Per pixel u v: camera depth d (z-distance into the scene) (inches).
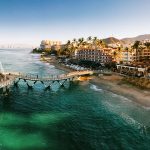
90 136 1653.5
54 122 1911.9
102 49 5880.9
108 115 2130.9
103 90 3198.8
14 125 1796.3
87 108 2346.2
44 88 3235.7
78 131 1740.9
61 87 3339.1
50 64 7308.1
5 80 2748.5
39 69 5777.6
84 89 3255.4
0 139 1531.7
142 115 2135.8
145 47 6102.4
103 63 5521.7
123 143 1553.9
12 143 1486.2
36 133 1664.6
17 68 5851.4
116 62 5378.9
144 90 3093.0
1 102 2431.1
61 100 2645.2
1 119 1913.1
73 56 7667.3
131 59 5487.2
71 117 2057.1
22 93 2893.7
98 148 1476.4
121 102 2578.7
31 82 3570.4
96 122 1943.9
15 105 2356.1
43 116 2053.4
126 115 2130.9
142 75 3969.0
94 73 4281.5
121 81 3727.9
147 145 1533.0
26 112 2145.7
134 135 1685.5
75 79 3873.0
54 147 1466.5
